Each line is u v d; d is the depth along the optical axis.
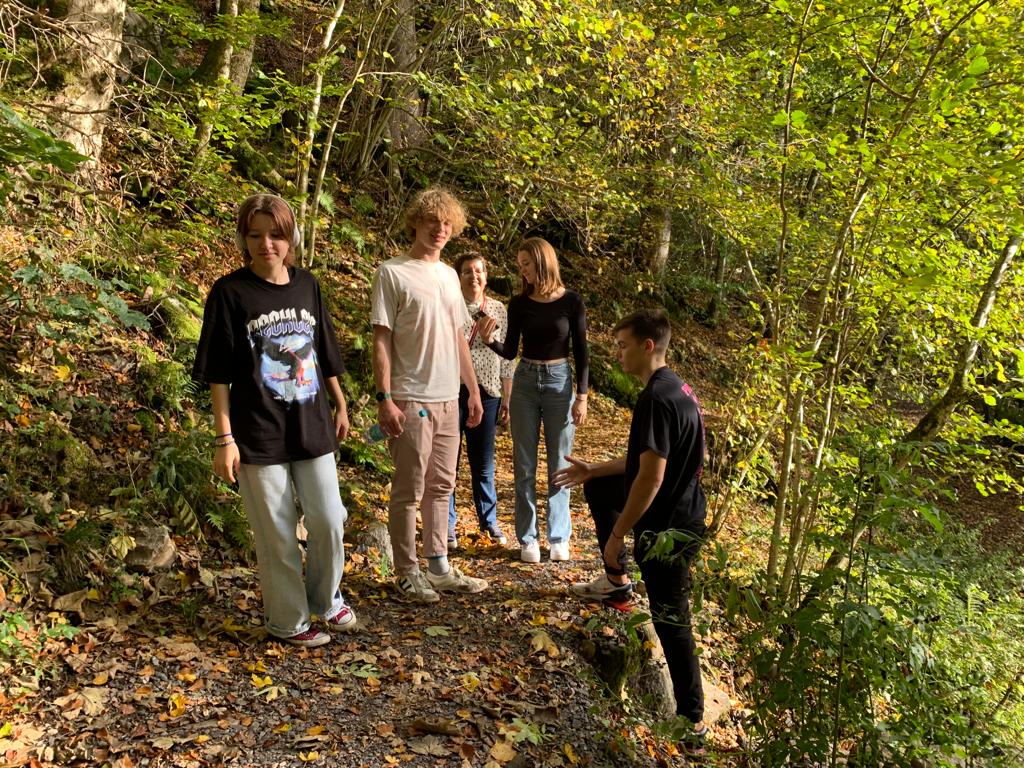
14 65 5.17
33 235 4.89
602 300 13.05
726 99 5.77
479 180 10.76
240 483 3.05
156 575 3.51
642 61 6.82
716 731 3.88
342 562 3.32
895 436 6.85
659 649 3.98
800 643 2.68
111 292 5.00
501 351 4.50
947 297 5.35
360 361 7.55
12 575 3.12
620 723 3.29
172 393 4.71
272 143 9.65
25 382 4.14
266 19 6.99
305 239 7.97
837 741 2.68
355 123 10.77
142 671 2.91
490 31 8.77
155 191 6.77
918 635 2.78
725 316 15.35
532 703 3.09
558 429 4.45
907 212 5.09
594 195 8.27
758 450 6.67
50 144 3.03
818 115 6.14
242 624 3.36
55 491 3.72
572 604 4.01
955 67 4.42
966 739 2.81
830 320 6.30
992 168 4.14
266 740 2.63
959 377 6.14
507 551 4.79
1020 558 8.46
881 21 4.88
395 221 10.52
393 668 3.17
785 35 4.85
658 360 3.30
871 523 2.71
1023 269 5.48
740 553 6.37
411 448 3.58
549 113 7.35
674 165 7.60
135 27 8.84
